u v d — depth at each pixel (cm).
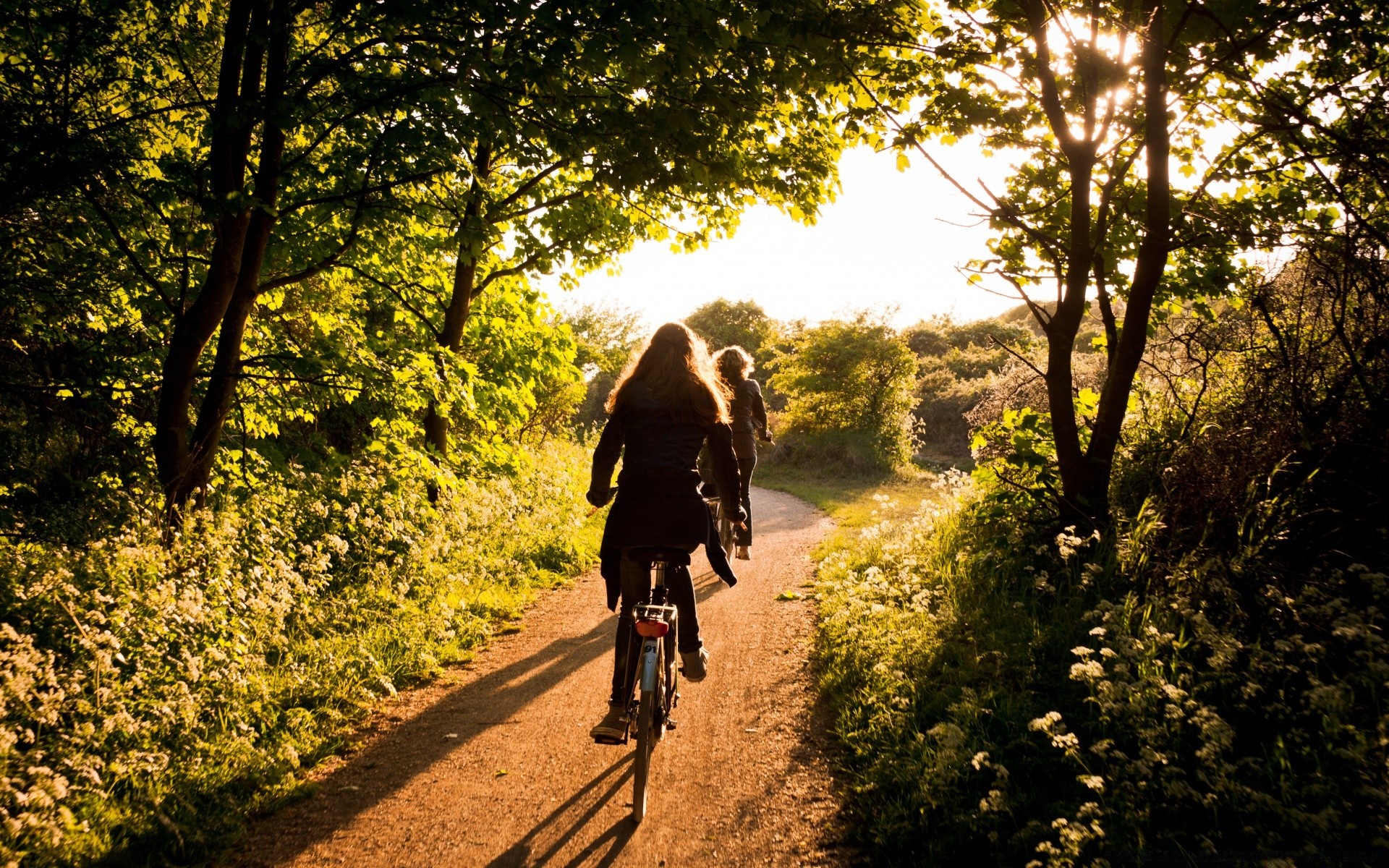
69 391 820
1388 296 447
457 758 422
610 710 363
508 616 718
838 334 2567
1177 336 677
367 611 619
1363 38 534
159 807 336
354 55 641
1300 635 355
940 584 625
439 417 1063
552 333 1197
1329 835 259
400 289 1023
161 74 729
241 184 616
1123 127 655
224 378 648
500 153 852
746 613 701
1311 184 629
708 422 380
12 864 278
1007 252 737
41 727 350
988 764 319
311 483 833
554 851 327
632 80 618
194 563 520
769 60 669
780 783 379
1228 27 552
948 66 651
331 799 379
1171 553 488
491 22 577
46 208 677
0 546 502
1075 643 453
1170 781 307
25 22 598
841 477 2252
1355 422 447
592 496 399
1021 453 645
